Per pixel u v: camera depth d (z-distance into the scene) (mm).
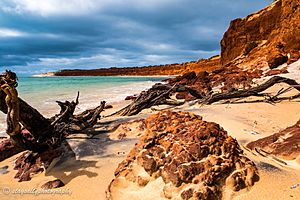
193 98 14305
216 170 3391
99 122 9062
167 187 3336
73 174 4801
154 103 11711
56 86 35094
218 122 7641
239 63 35688
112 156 5520
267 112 9320
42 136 6371
